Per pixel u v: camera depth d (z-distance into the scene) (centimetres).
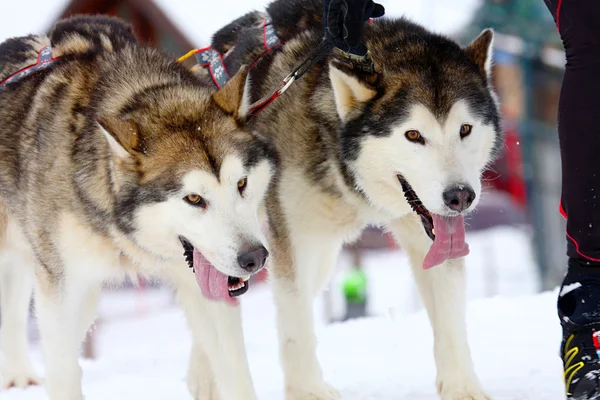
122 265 459
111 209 421
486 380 472
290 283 488
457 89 443
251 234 394
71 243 438
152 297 2139
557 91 1836
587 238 369
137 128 409
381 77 455
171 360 732
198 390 511
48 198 443
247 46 548
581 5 363
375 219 492
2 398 577
